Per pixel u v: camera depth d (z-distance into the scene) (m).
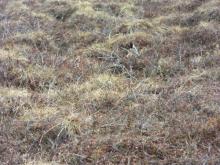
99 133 5.69
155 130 5.66
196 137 5.47
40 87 7.06
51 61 7.82
